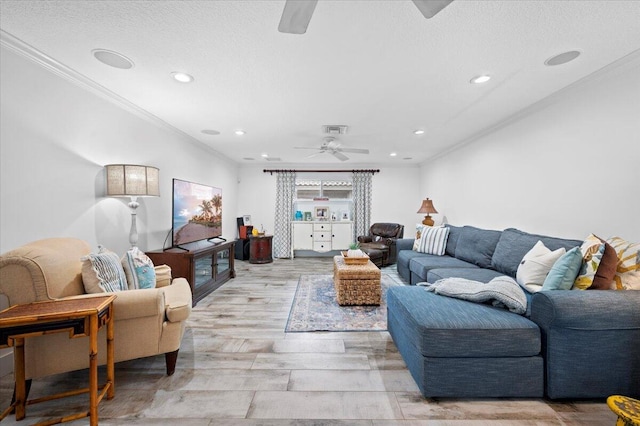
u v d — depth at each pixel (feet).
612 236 6.88
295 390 5.49
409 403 5.12
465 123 11.25
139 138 10.02
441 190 17.49
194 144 14.16
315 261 19.89
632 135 6.44
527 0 4.64
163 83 7.73
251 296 11.53
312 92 8.33
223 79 7.50
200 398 5.24
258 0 4.65
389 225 19.33
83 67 6.86
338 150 14.57
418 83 7.75
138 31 5.48
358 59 6.52
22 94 6.12
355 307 10.12
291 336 7.86
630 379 4.89
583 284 5.62
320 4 4.70
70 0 4.62
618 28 5.36
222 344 7.38
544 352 5.10
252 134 12.93
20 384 4.69
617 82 6.74
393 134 12.93
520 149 10.18
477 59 6.52
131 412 4.86
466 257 11.54
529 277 7.30
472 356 5.10
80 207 7.61
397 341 6.87
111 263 6.16
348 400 5.20
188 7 4.80
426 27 5.35
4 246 5.82
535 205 9.45
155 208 10.98
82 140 7.66
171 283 8.22
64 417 4.58
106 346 5.32
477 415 4.81
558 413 4.85
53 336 4.98
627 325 4.83
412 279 12.39
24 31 5.45
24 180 6.19
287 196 21.50
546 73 7.16
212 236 14.46
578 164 7.80
